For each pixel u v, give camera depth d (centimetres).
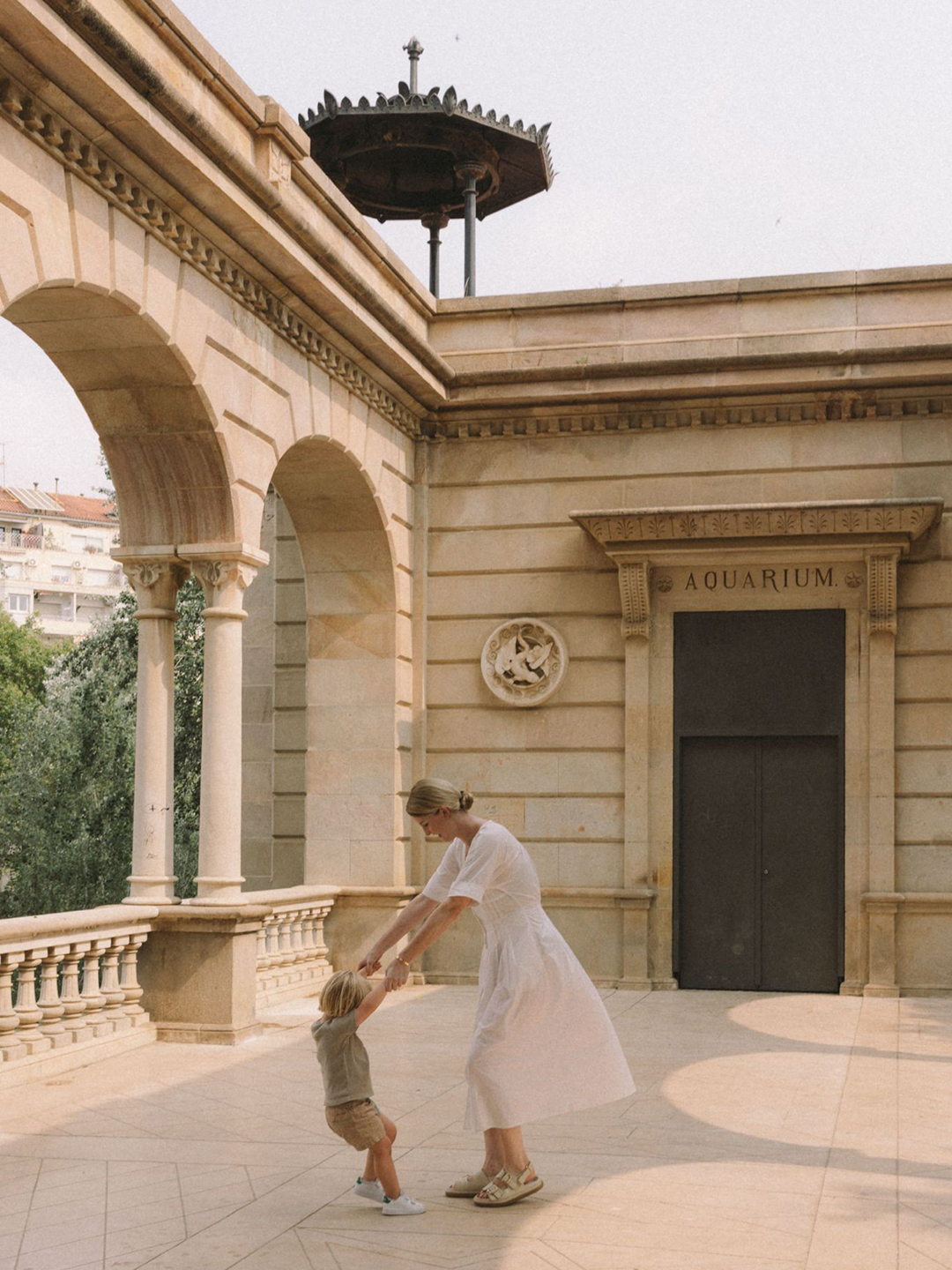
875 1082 978
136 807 1170
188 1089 938
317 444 1382
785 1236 596
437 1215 630
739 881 1548
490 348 1623
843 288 1547
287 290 1233
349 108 1802
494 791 1591
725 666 1556
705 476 1571
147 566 1179
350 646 1576
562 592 1595
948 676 1501
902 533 1463
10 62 827
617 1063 636
